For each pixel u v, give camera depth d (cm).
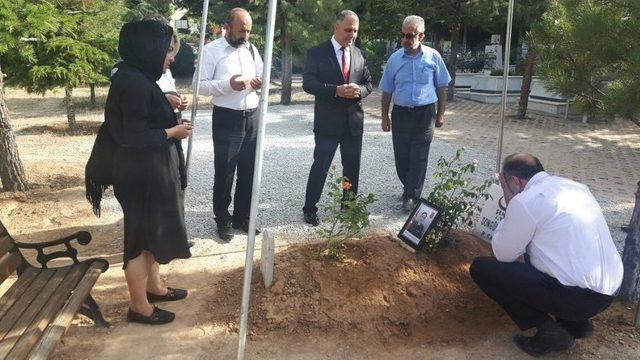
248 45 428
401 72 485
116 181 283
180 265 395
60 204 534
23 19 730
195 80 395
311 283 331
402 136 501
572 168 747
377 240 377
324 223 481
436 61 486
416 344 304
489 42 1994
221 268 389
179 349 295
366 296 324
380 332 309
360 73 454
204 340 303
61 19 834
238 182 447
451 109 1388
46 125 1062
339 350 296
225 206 441
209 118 1104
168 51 284
